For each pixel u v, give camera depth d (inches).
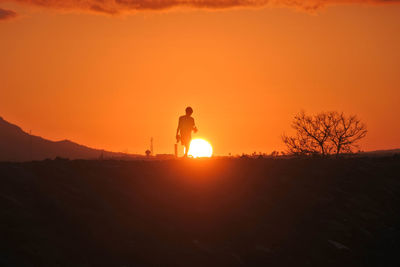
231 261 2445.9
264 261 2527.1
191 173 3282.5
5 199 2322.8
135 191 2849.4
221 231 2704.2
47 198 2444.6
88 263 2144.4
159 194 2893.7
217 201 2989.7
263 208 3024.1
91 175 2859.3
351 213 3154.5
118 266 2188.7
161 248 2395.4
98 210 2519.7
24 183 2529.5
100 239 2305.6
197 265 2359.7
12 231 2144.4
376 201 3383.4
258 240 2696.9
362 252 2812.5
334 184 3479.3
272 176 3444.9
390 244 2925.7
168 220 2672.2
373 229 3056.1
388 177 3750.0
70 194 2568.9
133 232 2448.3
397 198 3464.6
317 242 2797.7
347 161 4023.1
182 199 2923.2
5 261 1963.6
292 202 3144.7
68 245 2204.7
